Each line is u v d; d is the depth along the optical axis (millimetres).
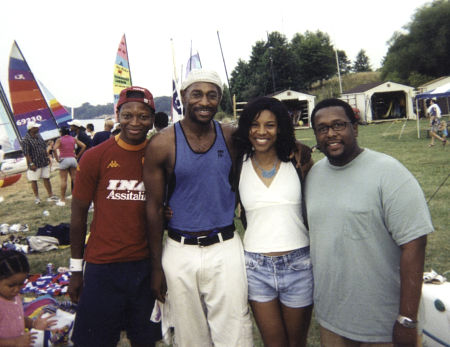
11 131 24562
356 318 1980
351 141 1972
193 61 11852
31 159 9859
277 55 51844
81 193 2510
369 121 32469
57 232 6250
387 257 1926
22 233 7305
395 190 1841
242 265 2449
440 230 5355
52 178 16422
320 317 2148
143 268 2543
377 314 1949
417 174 9148
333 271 2014
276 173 2398
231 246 2451
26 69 23719
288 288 2354
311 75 60000
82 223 2578
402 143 15781
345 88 54438
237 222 6262
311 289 2387
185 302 2455
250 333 2494
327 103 2012
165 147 2340
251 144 2406
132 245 2482
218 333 2488
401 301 1851
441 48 41250
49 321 2947
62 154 9359
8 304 2549
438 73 43531
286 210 2354
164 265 2467
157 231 2439
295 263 2348
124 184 2459
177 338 2555
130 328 2619
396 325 1875
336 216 1979
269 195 2357
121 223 2457
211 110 2320
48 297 3391
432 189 7617
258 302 2414
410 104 32219
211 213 2393
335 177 2039
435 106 14047
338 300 2025
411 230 1811
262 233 2375
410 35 44250
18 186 14961
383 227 1903
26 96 24016
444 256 4531
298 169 2400
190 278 2410
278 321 2418
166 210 2467
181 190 2377
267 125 2299
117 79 13016
